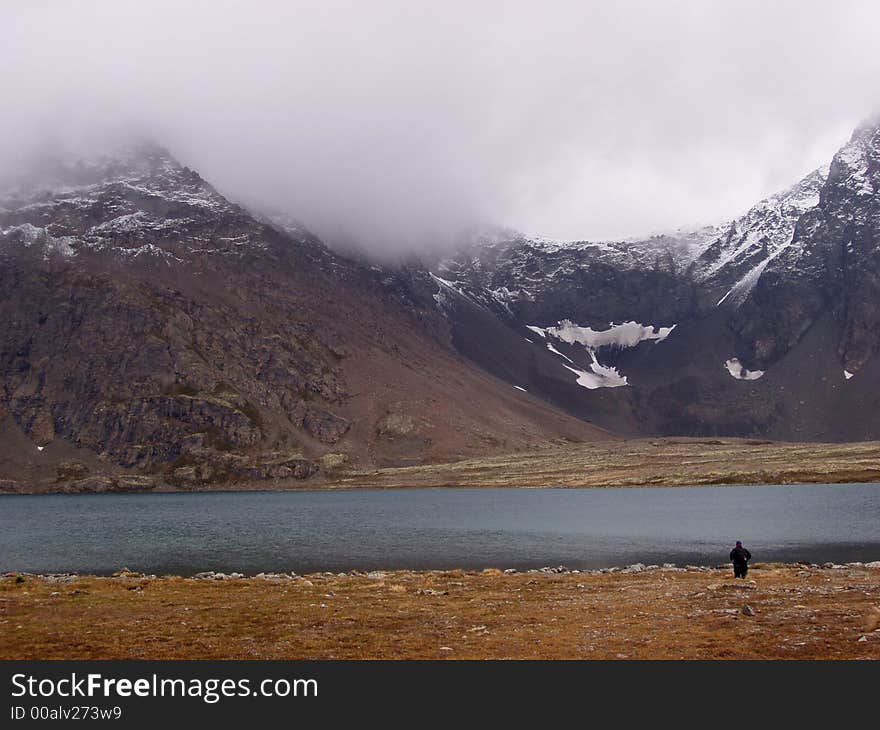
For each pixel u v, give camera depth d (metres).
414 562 85.00
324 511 196.50
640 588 50.03
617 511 166.75
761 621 36.22
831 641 31.92
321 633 36.34
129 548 107.81
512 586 53.03
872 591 44.91
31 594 51.53
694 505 176.62
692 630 34.97
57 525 160.75
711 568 65.88
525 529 128.50
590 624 37.12
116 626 38.84
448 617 39.88
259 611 42.88
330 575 64.69
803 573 57.69
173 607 44.88
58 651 33.59
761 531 114.00
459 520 153.25
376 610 42.53
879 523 122.12
